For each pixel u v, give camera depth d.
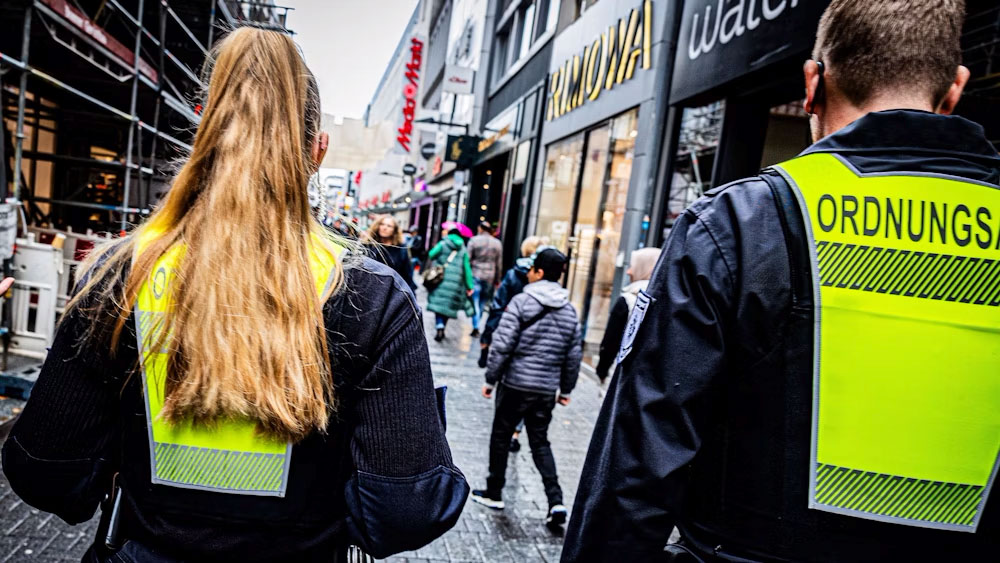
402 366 0.99
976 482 1.00
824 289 1.01
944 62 1.09
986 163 1.10
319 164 1.14
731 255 1.05
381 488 0.95
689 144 6.79
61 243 5.95
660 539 1.01
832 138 1.11
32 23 5.56
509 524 3.56
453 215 21.66
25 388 4.32
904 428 0.99
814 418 1.00
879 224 1.03
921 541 1.01
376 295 1.00
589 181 9.30
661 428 1.02
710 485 1.08
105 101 9.09
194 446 0.92
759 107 5.88
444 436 1.07
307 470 0.96
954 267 1.01
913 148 1.08
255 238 0.93
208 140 0.98
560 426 5.60
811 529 1.00
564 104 10.54
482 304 10.43
